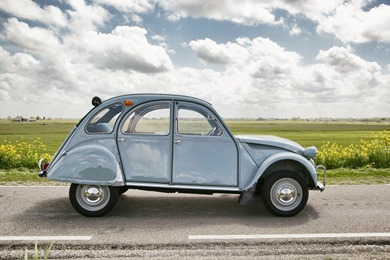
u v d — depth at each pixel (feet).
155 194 25.23
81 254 14.20
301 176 19.52
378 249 14.93
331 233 16.75
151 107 19.35
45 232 16.74
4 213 19.94
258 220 18.94
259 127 334.85
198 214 20.10
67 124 384.47
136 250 14.62
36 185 28.14
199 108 19.33
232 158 19.26
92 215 19.20
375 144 42.16
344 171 36.27
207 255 14.11
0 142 120.98
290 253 14.39
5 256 13.96
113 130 19.22
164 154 19.06
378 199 23.99
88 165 18.47
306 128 316.60
